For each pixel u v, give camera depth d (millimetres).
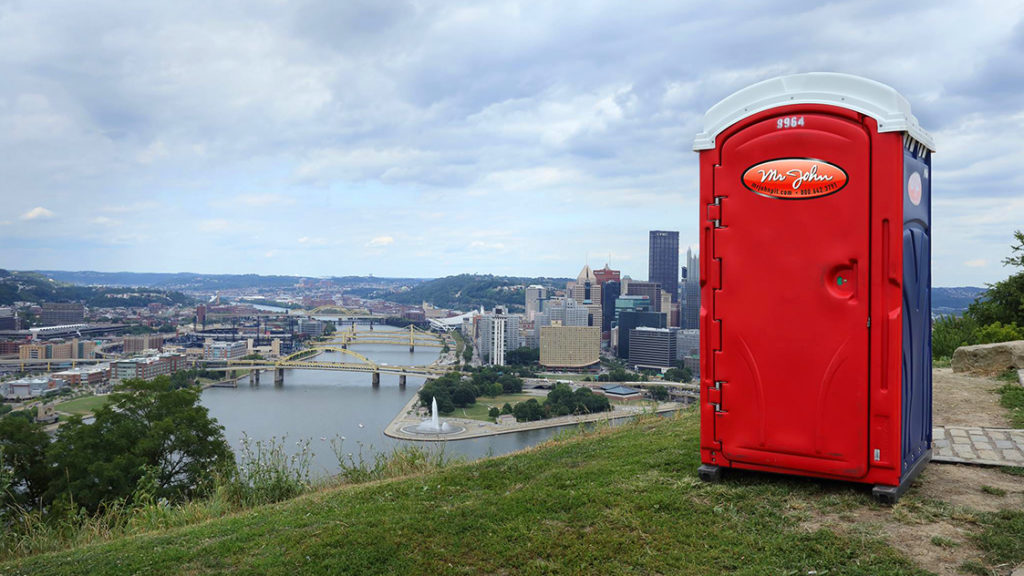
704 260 5504
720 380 5469
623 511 5086
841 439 4953
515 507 5359
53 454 16578
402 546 4785
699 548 4434
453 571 4379
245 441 9438
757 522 4734
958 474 5480
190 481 16625
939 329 16844
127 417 18312
